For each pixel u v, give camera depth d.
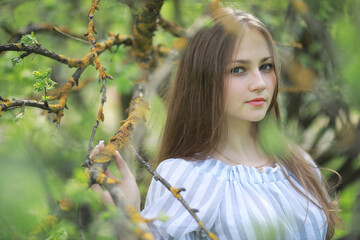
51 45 1.63
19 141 0.80
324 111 2.26
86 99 1.91
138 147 1.63
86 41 1.49
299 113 2.43
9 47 1.13
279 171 1.47
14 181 0.57
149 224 1.30
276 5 2.12
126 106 1.93
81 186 0.92
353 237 1.63
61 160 1.71
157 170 1.43
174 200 1.31
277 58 1.42
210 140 1.43
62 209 1.01
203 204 1.30
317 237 1.39
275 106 1.58
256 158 1.52
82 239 0.98
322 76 2.19
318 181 1.58
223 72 1.37
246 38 1.35
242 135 1.50
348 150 2.19
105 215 0.85
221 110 1.39
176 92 1.53
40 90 1.07
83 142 1.84
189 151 1.47
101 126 1.85
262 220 1.27
